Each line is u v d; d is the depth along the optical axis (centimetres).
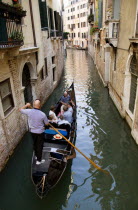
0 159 484
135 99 630
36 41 769
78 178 493
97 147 618
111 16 941
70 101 807
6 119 513
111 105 940
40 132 417
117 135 676
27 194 448
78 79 1546
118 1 812
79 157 573
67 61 2653
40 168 437
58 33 1407
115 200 430
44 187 393
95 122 774
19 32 557
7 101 541
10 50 478
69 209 410
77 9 4706
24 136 655
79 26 4788
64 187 463
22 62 627
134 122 614
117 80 859
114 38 841
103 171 505
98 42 1711
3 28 439
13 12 471
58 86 1330
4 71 502
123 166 533
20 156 568
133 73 644
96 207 414
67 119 620
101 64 1491
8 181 483
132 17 615
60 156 479
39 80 859
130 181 482
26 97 744
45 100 984
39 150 429
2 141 493
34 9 736
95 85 1333
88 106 947
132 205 417
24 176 502
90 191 454
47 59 1005
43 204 421
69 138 532
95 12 1742
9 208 414
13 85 564
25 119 662
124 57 723
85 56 3169
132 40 570
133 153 577
